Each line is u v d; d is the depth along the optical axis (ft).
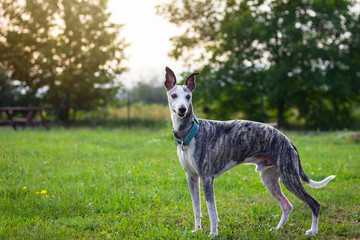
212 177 13.30
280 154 13.17
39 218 15.29
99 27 66.95
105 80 70.13
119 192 17.89
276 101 62.03
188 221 15.07
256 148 13.46
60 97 67.62
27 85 68.64
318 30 59.26
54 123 62.34
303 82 60.13
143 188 19.08
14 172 21.68
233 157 13.48
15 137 36.50
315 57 56.59
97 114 70.74
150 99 73.77
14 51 66.95
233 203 17.43
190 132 12.97
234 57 61.00
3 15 65.87
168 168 23.68
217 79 61.31
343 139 41.50
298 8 58.29
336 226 14.43
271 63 60.29
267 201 17.92
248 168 24.81
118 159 26.30
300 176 13.82
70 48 65.98
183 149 13.24
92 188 18.78
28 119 47.65
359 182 21.74
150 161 25.75
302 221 15.06
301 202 17.84
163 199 17.58
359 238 13.53
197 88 61.26
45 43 65.00
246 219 15.37
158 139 37.99
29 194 17.94
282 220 14.33
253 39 59.41
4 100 66.44
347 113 65.21
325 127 63.67
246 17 60.70
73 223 14.58
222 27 63.57
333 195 18.60
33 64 65.16
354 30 59.21
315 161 26.91
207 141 13.15
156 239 13.17
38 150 28.78
